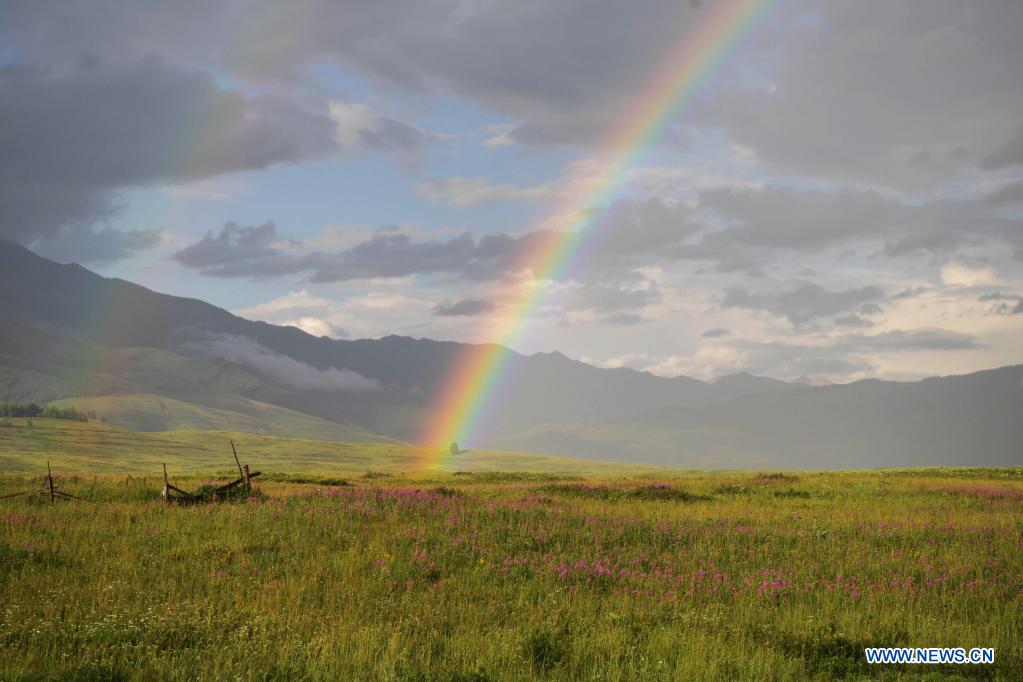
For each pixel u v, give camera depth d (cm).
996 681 1188
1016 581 1773
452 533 2311
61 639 1271
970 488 4212
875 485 4553
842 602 1619
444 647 1296
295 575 1783
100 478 4119
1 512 2612
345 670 1146
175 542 2130
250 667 1141
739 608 1573
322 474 6944
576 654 1250
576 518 2633
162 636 1295
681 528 2483
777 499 3819
